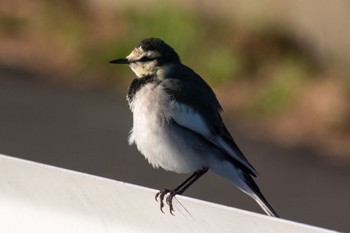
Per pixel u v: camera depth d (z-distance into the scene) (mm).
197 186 14258
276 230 5441
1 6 23125
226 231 5645
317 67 19719
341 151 16172
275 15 20516
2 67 19609
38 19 22547
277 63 20000
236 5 20984
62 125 16609
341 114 17734
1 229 6219
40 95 18125
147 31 21422
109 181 5961
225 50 20531
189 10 21641
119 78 19672
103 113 17312
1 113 17031
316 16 19672
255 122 17562
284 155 15820
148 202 5871
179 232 5816
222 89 19297
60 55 20719
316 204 13805
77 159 15312
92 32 21844
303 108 18109
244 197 13828
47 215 6098
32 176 6152
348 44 19312
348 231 13070
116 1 22516
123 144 15820
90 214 5992
